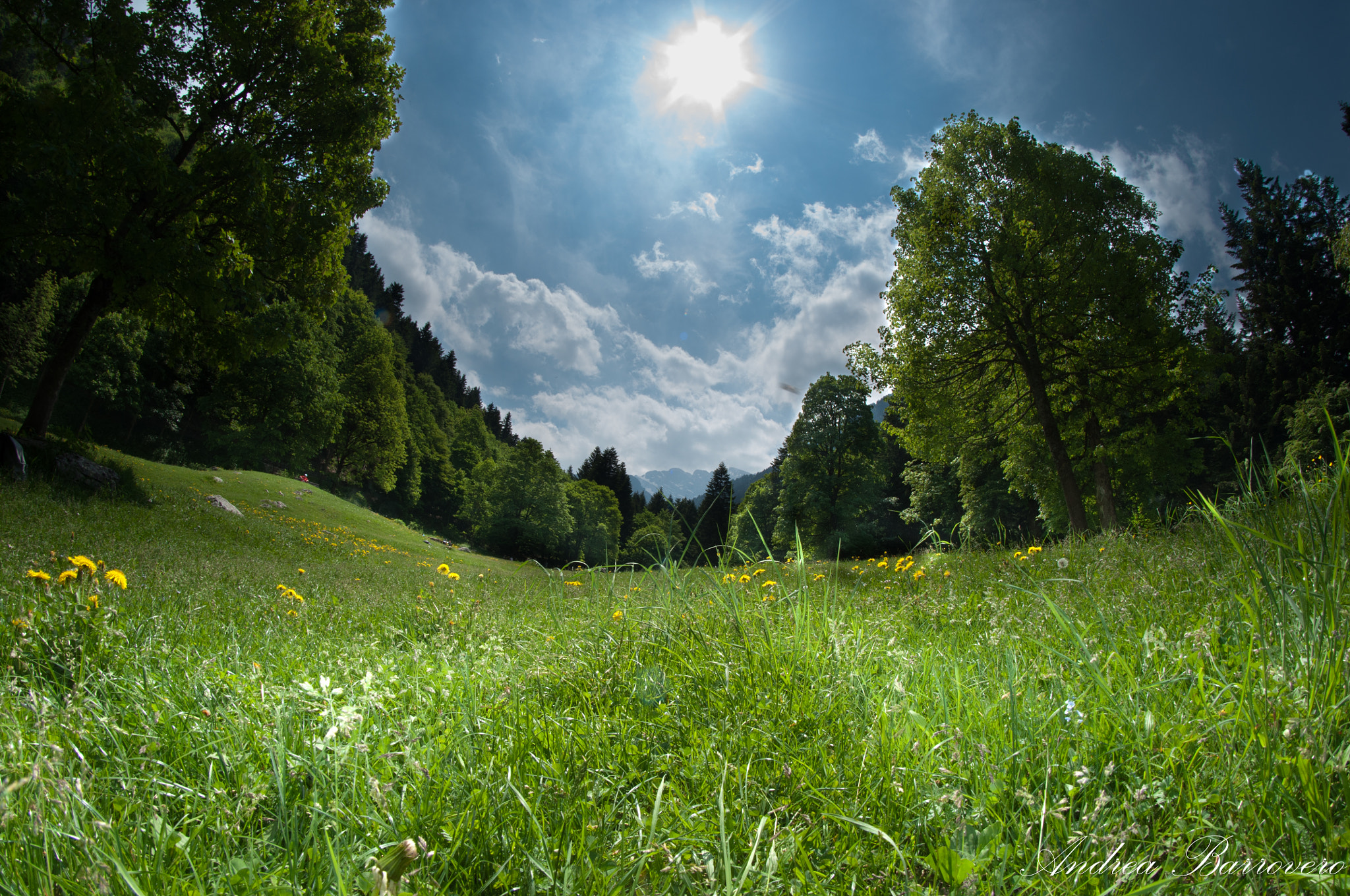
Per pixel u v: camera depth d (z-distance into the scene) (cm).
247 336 1994
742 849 135
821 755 171
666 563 342
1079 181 2011
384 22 2169
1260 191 4628
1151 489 2216
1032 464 2359
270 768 167
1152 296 1995
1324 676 162
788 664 236
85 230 1553
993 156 2170
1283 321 4284
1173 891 113
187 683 237
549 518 7506
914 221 2281
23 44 1714
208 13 1742
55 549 749
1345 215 4350
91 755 176
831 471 4656
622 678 242
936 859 128
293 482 4012
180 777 166
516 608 521
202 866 123
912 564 617
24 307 4069
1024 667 237
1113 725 173
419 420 11181
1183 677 184
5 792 123
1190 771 147
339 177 2075
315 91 1894
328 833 134
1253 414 3756
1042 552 600
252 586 687
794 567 333
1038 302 2061
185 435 6009
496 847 134
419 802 149
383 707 216
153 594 494
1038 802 144
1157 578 378
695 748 185
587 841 132
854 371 2486
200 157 1695
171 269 1622
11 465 1465
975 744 163
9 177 1488
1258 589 228
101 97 1542
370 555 2236
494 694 241
